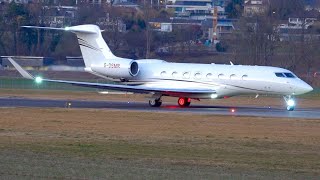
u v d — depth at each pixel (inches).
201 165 3809.1
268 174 3565.5
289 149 4451.3
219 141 4739.2
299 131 5349.4
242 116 6373.0
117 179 3316.9
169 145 4522.6
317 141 4817.9
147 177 3380.9
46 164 3708.2
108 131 5177.2
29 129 5231.3
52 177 3334.2
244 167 3777.1
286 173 3609.7
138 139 4773.6
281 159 4072.3
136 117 6136.8
